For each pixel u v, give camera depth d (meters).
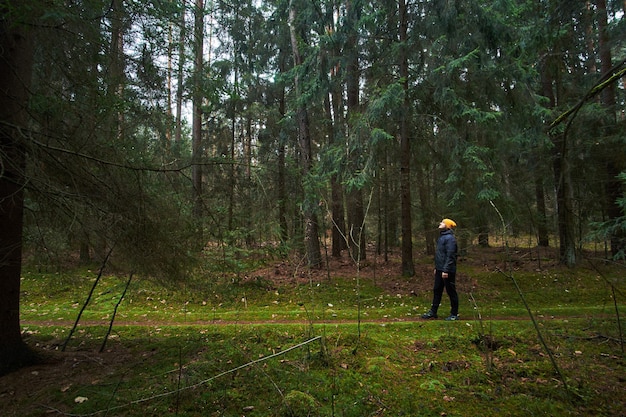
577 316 5.88
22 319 6.37
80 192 3.34
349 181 8.00
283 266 10.59
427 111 8.96
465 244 11.93
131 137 4.16
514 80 7.83
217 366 3.67
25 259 3.76
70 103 3.59
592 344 4.30
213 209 4.62
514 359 3.87
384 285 8.79
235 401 2.97
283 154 11.45
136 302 7.66
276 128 12.63
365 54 9.45
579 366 3.63
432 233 11.54
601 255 10.04
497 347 4.34
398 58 8.60
